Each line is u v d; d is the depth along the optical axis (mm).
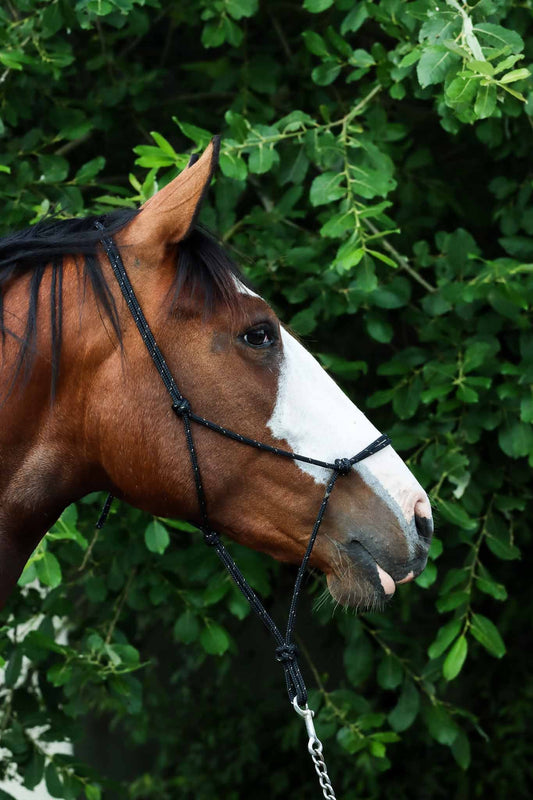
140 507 3184
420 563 3184
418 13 4348
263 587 5012
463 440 4973
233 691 8906
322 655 8242
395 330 6281
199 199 2891
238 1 4891
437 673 5340
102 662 4938
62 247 3027
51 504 3111
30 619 5023
